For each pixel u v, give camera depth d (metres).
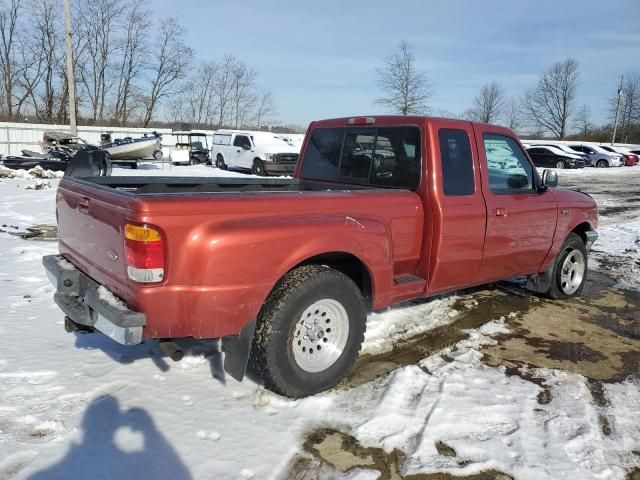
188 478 2.75
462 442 3.14
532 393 3.77
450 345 4.63
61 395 3.50
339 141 5.15
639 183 24.95
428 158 4.30
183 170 24.17
